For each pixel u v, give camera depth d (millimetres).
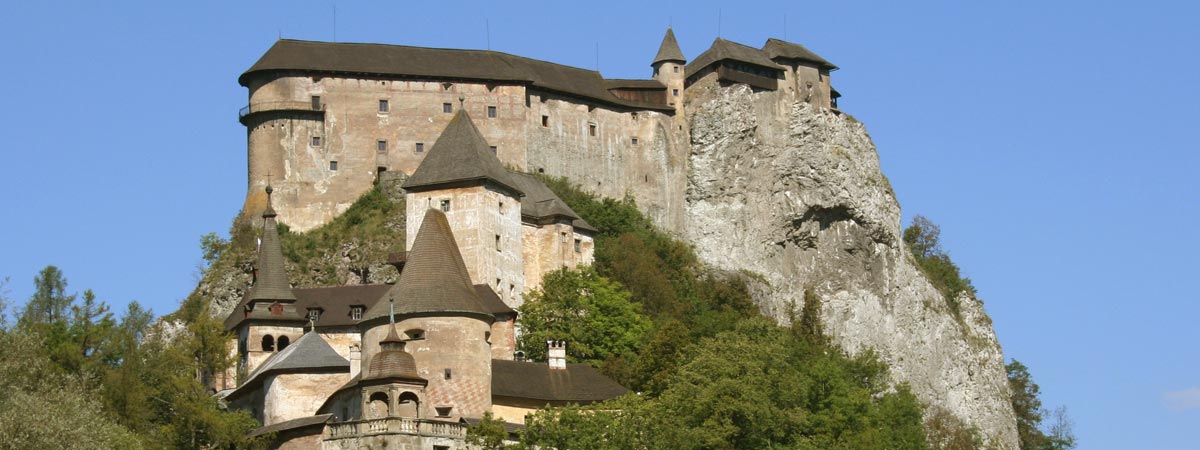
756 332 168875
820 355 164875
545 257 184750
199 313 191250
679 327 160250
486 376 125000
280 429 120062
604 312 171250
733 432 121000
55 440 101250
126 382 122875
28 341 112750
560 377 130375
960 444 198875
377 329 125375
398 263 171500
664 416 118625
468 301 126062
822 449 126000
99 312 133625
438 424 113812
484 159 173375
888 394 159625
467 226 169875
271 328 161375
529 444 111188
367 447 112812
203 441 122062
